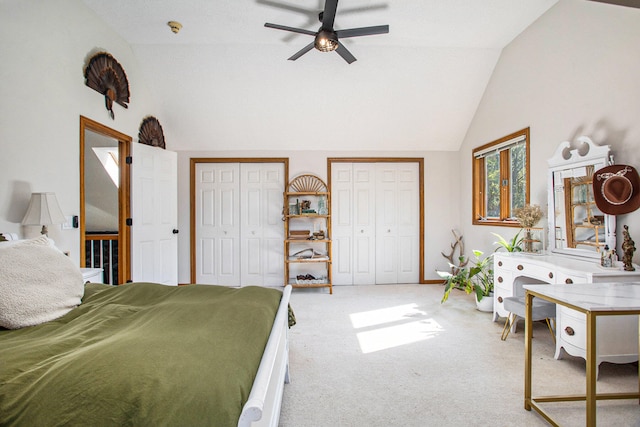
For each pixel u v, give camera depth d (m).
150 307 1.64
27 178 2.28
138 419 0.79
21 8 2.21
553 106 3.06
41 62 2.39
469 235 4.74
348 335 2.93
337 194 5.00
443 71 4.00
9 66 2.14
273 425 1.26
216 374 0.94
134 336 1.16
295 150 4.95
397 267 5.04
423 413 1.79
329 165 4.96
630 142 2.35
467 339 2.82
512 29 3.39
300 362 2.40
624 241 2.23
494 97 4.03
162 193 3.99
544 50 3.14
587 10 2.66
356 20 3.13
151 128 4.14
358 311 3.66
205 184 4.94
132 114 3.70
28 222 2.14
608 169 2.42
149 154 3.80
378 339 2.83
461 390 2.02
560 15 2.93
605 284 1.91
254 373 1.05
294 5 2.89
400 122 4.63
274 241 4.95
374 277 5.02
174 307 1.56
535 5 2.98
